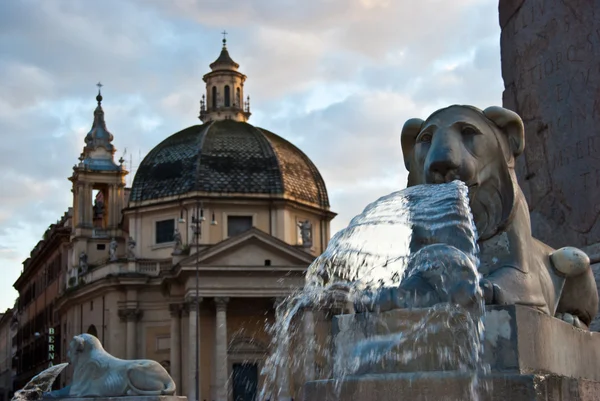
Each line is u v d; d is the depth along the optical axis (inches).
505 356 120.0
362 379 120.6
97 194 3051.2
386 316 125.6
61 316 2797.7
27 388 408.2
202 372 2204.7
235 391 2158.0
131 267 2333.9
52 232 3004.4
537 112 232.2
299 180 2368.4
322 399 125.7
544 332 126.0
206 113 2598.4
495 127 148.3
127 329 2330.2
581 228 217.5
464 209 137.9
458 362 120.5
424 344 122.4
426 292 128.8
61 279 2915.8
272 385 159.9
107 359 347.9
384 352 124.5
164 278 2242.9
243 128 2437.3
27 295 3666.3
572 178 221.1
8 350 4210.1
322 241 2386.8
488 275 142.3
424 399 115.8
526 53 237.1
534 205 231.8
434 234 139.9
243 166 2325.3
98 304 2394.2
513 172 149.6
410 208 142.5
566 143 223.3
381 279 141.3
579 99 221.3
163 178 2351.1
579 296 159.5
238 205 2273.6
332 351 132.3
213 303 2198.6
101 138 2829.7
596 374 145.7
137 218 2359.7
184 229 2289.6
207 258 2159.2
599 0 219.1
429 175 146.2
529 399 111.3
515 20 242.4
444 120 148.1
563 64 225.6
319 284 151.8
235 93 2615.7
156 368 347.6
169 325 2330.2
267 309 2201.0
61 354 2758.4
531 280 143.8
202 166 2311.8
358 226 147.2
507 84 245.6
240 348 2177.7
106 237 2721.5
